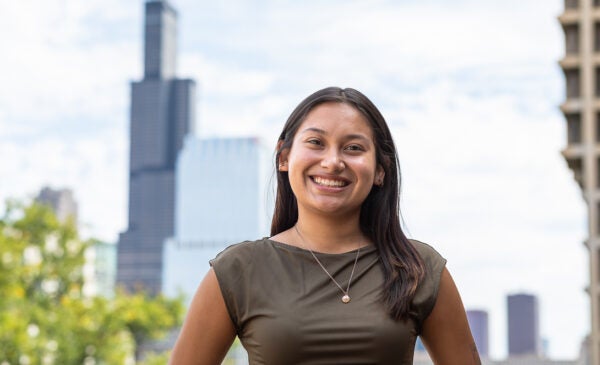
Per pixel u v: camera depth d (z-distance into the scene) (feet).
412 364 6.30
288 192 6.79
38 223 77.41
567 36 42.60
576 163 42.88
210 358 6.30
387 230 6.40
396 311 6.06
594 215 41.63
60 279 78.54
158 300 92.43
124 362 82.33
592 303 41.24
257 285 6.15
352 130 6.30
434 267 6.43
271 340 6.00
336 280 6.14
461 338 6.50
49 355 72.64
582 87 42.06
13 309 69.67
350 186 6.27
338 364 5.95
